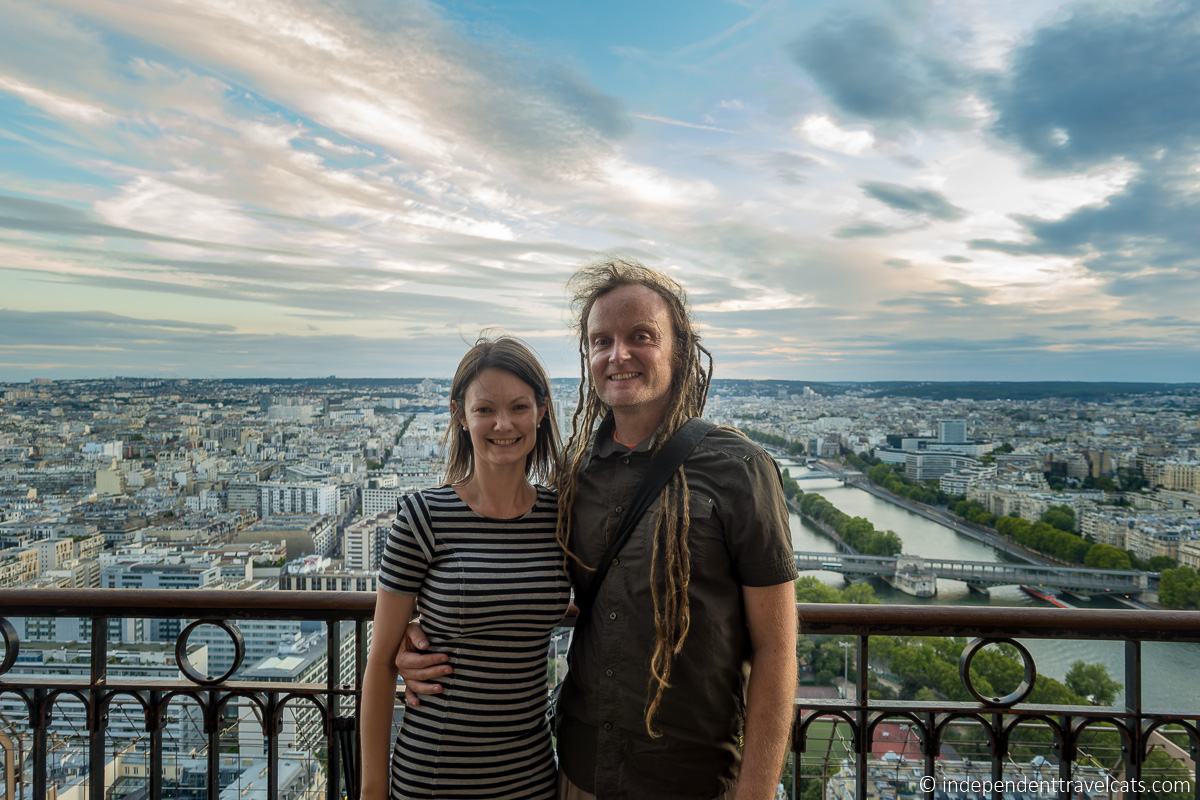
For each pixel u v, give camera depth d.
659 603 1.52
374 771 1.71
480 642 1.66
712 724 1.55
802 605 2.06
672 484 1.57
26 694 2.18
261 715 2.17
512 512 1.76
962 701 2.09
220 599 2.15
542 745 1.72
